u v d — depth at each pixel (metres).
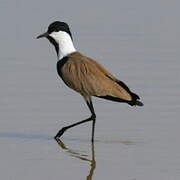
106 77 16.45
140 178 13.77
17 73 20.56
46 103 18.38
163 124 16.95
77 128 17.16
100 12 27.73
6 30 25.05
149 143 15.88
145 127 16.83
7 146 15.78
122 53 22.52
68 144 16.08
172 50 22.86
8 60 21.75
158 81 19.94
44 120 17.34
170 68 21.06
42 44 23.52
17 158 15.00
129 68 21.05
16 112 17.75
